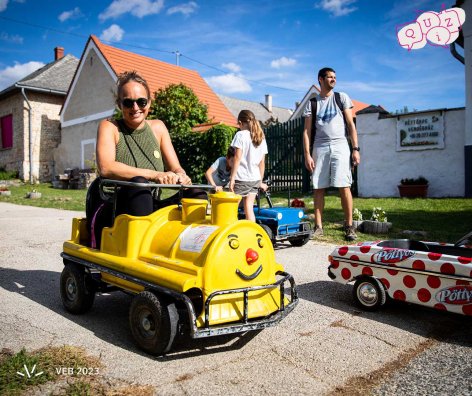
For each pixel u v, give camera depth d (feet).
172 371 8.66
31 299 13.48
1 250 21.02
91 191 12.21
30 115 83.41
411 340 10.38
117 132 11.88
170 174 10.94
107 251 11.10
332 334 10.73
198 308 9.47
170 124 60.75
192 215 10.33
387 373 8.71
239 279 9.45
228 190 18.88
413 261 11.26
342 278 12.94
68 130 82.07
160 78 74.38
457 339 10.45
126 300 13.47
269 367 8.91
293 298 10.64
